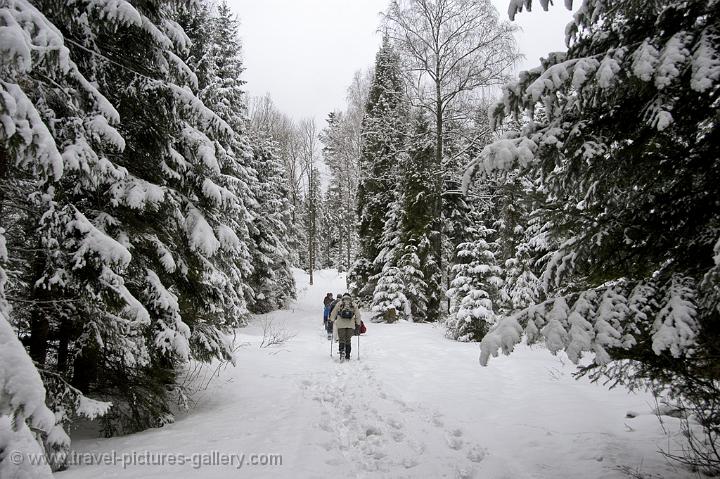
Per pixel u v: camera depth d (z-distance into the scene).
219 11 18.17
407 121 22.91
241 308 16.59
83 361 5.60
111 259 4.65
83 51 5.16
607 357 2.87
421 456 4.42
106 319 5.27
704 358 3.01
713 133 3.29
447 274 22.12
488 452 4.58
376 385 7.60
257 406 6.39
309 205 42.22
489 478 3.94
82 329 5.57
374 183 23.77
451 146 20.61
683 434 4.61
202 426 5.36
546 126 3.58
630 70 3.12
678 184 3.45
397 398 6.72
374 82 25.16
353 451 4.61
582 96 3.31
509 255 17.05
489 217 22.62
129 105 5.90
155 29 5.51
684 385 3.42
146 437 4.97
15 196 4.78
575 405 6.27
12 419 2.20
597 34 3.53
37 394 2.20
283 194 31.23
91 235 4.68
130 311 4.92
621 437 4.91
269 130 32.16
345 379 8.28
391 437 4.99
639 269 3.62
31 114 3.08
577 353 2.96
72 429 5.76
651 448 4.48
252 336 15.09
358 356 10.57
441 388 7.42
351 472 3.96
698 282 3.10
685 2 3.08
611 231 3.56
